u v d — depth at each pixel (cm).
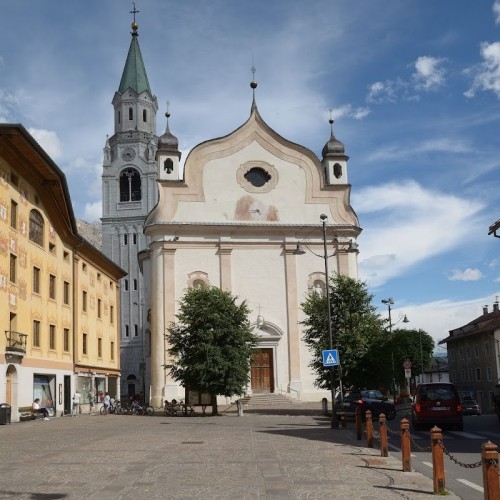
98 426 3080
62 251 4447
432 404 2553
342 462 1559
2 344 3331
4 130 3256
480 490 1181
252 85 5447
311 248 5275
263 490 1161
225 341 4081
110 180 10106
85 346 4953
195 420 3525
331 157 5500
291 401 4906
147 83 10488
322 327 3956
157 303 5041
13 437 2445
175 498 1089
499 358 7331
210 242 5166
